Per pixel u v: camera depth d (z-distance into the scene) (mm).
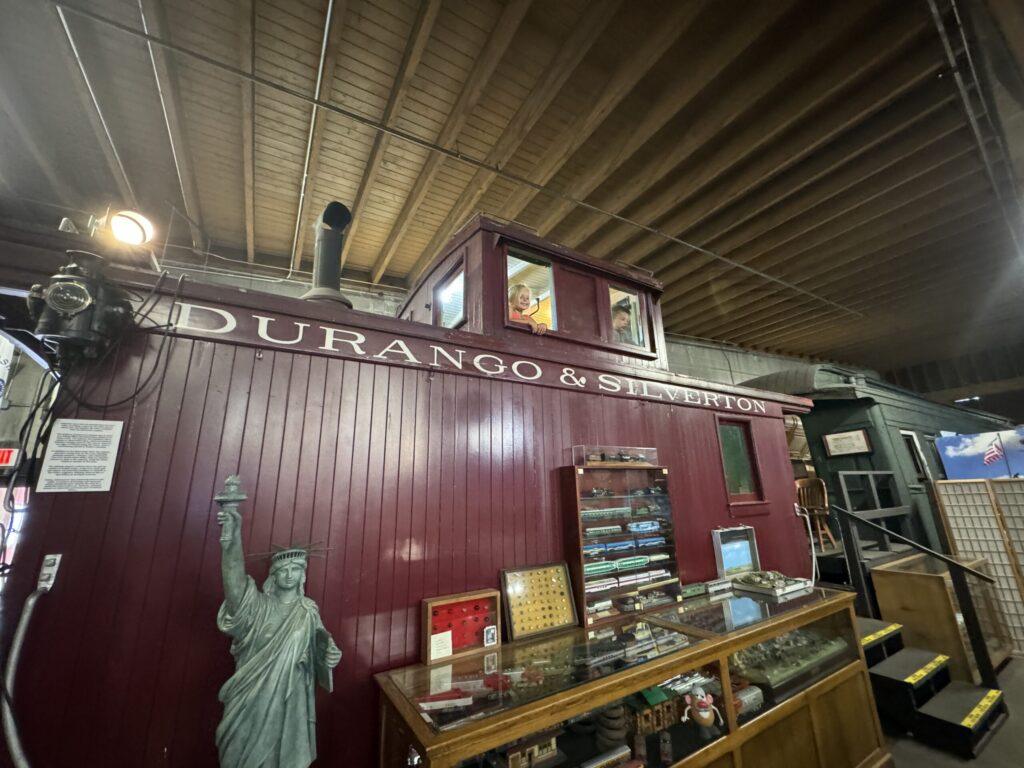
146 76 3785
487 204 5629
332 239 3432
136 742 1738
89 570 1783
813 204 5281
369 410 2516
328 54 3594
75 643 1716
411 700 1891
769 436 4844
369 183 4902
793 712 2689
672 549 3391
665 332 9438
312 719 1724
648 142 4691
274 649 1668
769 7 3307
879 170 4812
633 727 2320
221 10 3293
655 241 6098
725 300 7941
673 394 4082
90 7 3191
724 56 3643
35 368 5164
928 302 8453
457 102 4172
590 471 3248
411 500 2518
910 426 8023
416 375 2723
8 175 4559
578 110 4387
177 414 2059
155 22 3240
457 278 3838
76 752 1649
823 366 7641
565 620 2756
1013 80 3350
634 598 3057
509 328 3352
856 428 7445
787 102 4113
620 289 4219
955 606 4387
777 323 9281
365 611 2250
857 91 4023
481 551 2686
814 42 3514
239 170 4867
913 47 3617
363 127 4469
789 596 3305
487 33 3643
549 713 1826
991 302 8453
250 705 1585
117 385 1970
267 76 3881
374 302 7242
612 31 3631
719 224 5770
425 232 6223
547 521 2998
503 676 2109
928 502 6797
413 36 3564
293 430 2285
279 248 6266
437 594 2477
